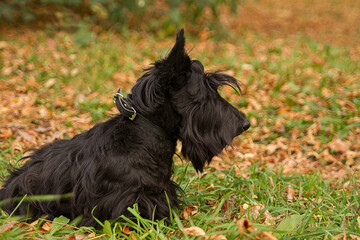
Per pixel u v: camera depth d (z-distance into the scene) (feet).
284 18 59.21
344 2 73.51
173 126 12.78
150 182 12.37
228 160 20.77
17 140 21.53
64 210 13.07
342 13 65.31
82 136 13.64
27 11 39.86
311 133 23.75
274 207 14.25
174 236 12.17
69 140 14.07
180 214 14.42
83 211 12.68
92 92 28.60
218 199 15.44
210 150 13.07
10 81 29.04
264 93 29.17
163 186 12.92
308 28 54.34
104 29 40.93
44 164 13.50
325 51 39.37
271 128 24.76
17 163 17.85
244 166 20.18
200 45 39.88
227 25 49.39
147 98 12.43
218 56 37.40
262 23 54.90
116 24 41.65
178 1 42.34
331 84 30.48
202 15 45.03
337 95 27.81
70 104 26.96
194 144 12.90
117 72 31.78
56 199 12.82
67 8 42.86
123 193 12.17
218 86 13.10
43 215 13.23
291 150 22.59
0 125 23.45
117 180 12.21
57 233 12.19
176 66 12.25
